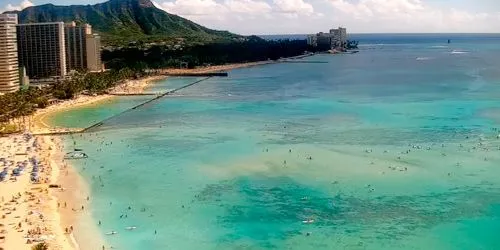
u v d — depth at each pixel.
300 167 197.25
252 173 191.00
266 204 160.50
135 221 148.38
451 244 132.88
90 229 142.38
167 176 189.25
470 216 149.38
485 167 193.50
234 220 149.00
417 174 186.75
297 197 166.00
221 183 180.50
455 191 169.25
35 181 181.38
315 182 179.75
